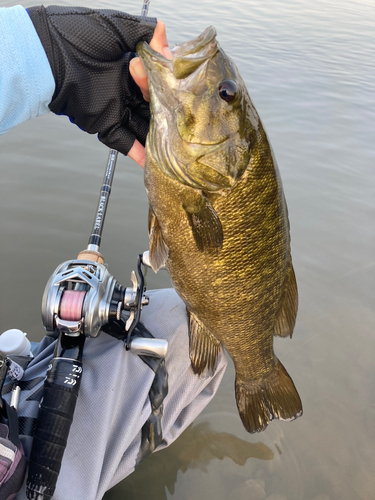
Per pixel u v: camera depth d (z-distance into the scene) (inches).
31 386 14.2
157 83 13.1
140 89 14.0
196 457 19.4
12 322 24.1
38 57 11.4
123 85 13.3
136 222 32.9
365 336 26.5
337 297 29.4
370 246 34.4
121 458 14.4
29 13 11.5
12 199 33.0
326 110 57.3
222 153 13.7
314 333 26.5
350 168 44.7
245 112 13.8
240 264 14.8
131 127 14.4
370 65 76.8
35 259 28.2
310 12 114.0
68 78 11.9
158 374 15.1
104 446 13.1
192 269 15.2
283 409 19.1
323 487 18.7
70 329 13.3
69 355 13.3
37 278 26.8
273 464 19.4
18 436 12.0
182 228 14.6
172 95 13.3
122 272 28.4
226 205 14.0
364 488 18.8
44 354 16.0
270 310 16.8
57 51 11.7
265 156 14.1
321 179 42.7
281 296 17.0
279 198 14.7
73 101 12.6
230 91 13.4
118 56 12.8
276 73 67.6
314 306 28.5
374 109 59.0
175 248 15.1
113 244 30.6
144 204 34.9
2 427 11.7
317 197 39.9
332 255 33.1
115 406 14.0
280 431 20.8
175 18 85.3
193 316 17.3
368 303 29.0
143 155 14.6
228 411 21.6
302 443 20.4
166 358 16.3
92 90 12.7
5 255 28.1
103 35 12.2
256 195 14.1
